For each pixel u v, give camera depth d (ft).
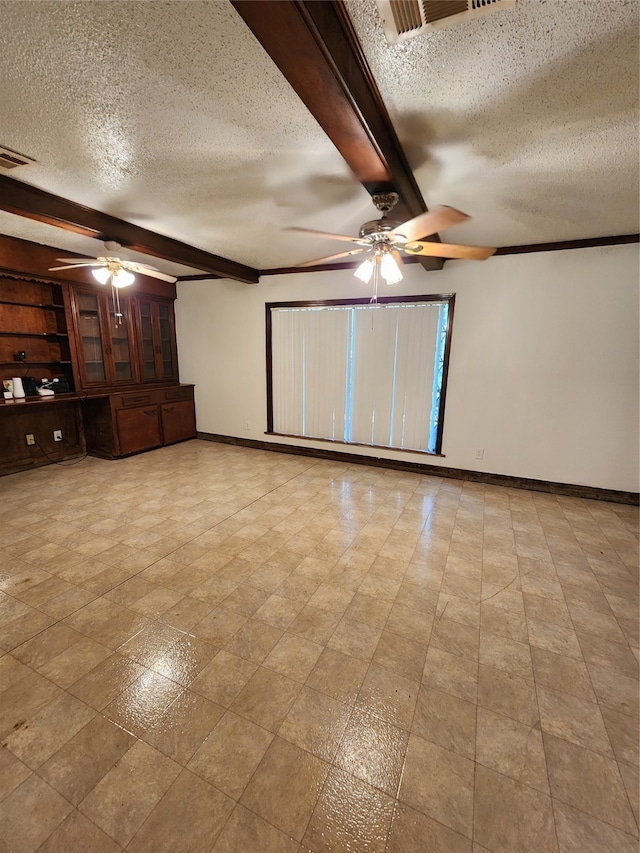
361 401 15.12
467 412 13.33
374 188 6.56
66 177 7.25
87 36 4.00
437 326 13.32
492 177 7.13
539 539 9.48
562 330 11.75
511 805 3.97
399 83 4.62
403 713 4.96
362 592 7.38
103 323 15.25
